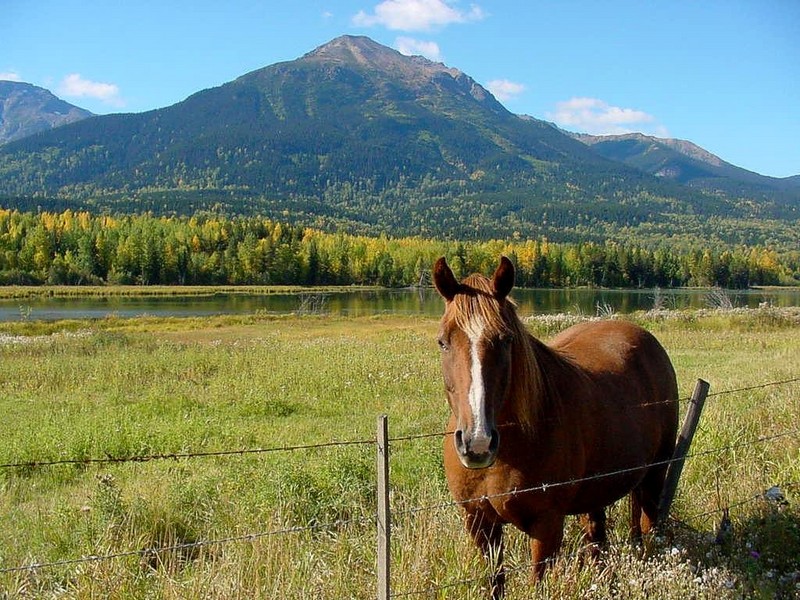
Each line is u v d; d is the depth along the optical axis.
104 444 9.39
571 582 3.96
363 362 18.06
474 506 4.00
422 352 21.33
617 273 128.38
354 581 4.14
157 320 44.38
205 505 6.30
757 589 4.29
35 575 4.82
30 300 71.62
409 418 11.73
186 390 14.80
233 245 117.50
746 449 6.71
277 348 23.00
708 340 26.03
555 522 3.97
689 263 134.12
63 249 104.44
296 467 6.94
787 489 5.87
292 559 4.53
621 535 5.15
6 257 96.81
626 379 4.95
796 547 4.93
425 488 6.05
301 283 113.50
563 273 126.19
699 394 5.36
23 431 10.55
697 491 5.87
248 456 8.62
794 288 135.62
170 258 105.06
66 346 23.20
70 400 13.77
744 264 137.62
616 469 4.53
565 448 3.97
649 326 31.28
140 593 4.30
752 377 13.61
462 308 3.59
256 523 5.61
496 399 3.47
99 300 72.94
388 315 51.09
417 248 123.25
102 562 4.44
